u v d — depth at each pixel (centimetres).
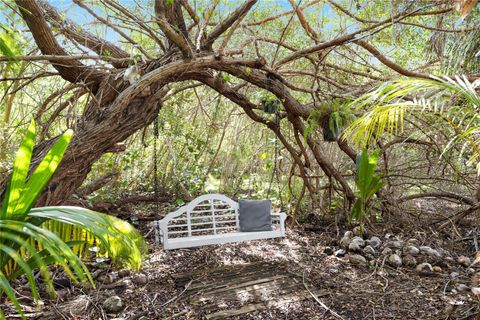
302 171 461
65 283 283
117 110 304
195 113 590
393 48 516
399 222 471
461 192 575
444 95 327
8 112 426
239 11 329
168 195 543
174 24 334
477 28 370
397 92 217
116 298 260
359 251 373
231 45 533
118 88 329
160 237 381
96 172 556
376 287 301
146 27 351
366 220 472
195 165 559
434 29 401
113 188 551
